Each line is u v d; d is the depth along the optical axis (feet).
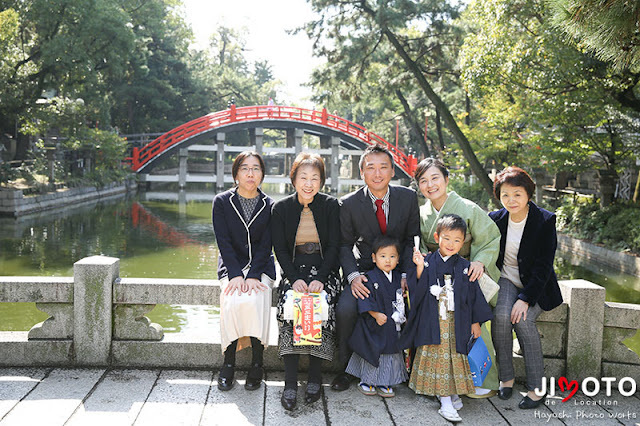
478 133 60.23
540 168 53.67
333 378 11.68
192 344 11.87
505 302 10.90
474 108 84.43
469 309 10.26
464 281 10.33
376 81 87.61
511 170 10.82
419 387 10.36
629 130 39.63
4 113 63.31
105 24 67.51
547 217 10.71
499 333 10.84
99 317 11.64
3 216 56.54
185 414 9.70
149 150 98.94
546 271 10.56
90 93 75.31
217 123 99.81
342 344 11.00
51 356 11.69
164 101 110.01
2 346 11.60
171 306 25.89
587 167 45.55
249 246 11.43
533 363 10.61
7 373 11.28
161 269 35.06
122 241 45.42
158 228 53.88
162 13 109.81
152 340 11.88
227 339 10.66
